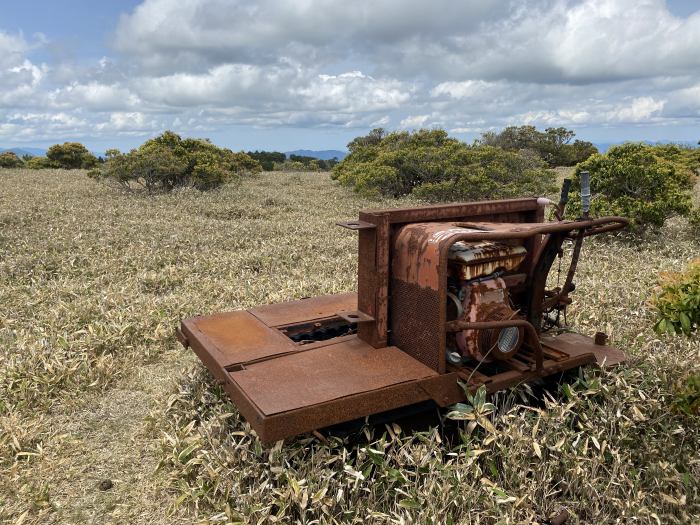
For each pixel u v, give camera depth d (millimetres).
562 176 23500
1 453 3416
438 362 3066
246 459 2955
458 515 2754
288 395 2775
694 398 3188
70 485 3199
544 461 3004
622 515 2740
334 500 2727
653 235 9812
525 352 3670
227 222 11172
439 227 3277
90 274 7242
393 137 22734
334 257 8359
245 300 6215
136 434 3705
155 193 16781
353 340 3600
